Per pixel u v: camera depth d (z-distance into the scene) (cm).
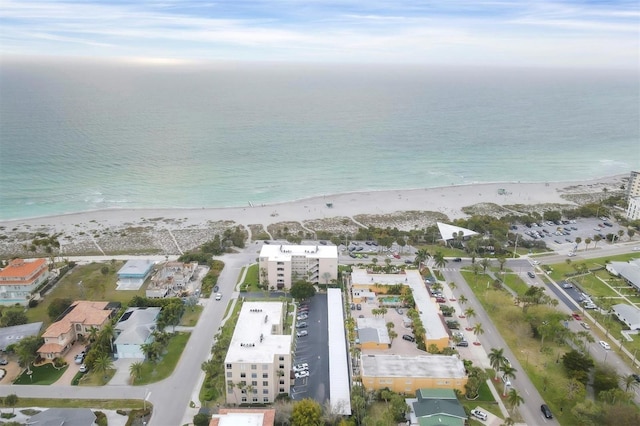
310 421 13038
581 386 14462
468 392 14950
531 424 13862
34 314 19612
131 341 16750
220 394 15038
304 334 18562
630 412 13125
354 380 15588
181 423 13775
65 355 17012
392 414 13700
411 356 16388
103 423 13462
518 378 15975
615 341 18200
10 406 14175
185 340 17962
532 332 18550
